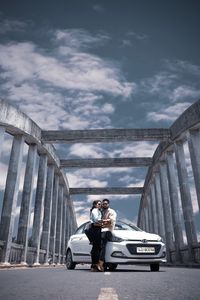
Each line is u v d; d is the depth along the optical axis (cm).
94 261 607
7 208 1195
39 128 1561
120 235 618
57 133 1611
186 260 1302
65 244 2675
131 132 1603
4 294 233
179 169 1429
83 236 764
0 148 1205
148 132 1581
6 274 507
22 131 1334
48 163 1928
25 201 1392
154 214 2220
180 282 325
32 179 1464
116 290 253
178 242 1409
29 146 1534
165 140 1570
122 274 489
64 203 2561
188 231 1253
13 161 1297
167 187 1775
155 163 1922
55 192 2088
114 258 600
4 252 1104
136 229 705
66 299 207
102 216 640
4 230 1151
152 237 636
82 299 207
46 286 293
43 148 1628
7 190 1234
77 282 336
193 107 1245
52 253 1920
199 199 1180
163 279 371
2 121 1202
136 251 602
